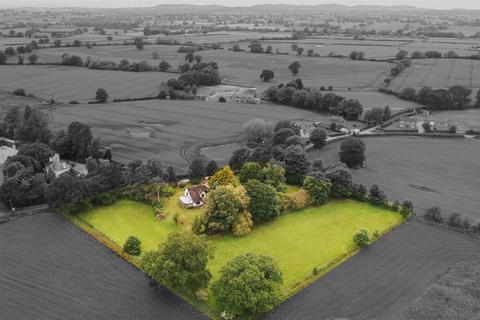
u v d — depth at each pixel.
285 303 83.31
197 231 104.56
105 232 106.06
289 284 88.56
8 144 168.50
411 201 127.88
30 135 164.88
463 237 106.88
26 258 94.44
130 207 119.12
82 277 89.00
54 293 84.12
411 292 86.88
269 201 111.62
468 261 97.00
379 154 168.75
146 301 82.81
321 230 109.62
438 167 156.00
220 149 171.12
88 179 120.19
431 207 123.81
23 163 133.25
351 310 81.81
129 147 170.00
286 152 141.12
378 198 123.38
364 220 114.62
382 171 151.88
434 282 89.88
